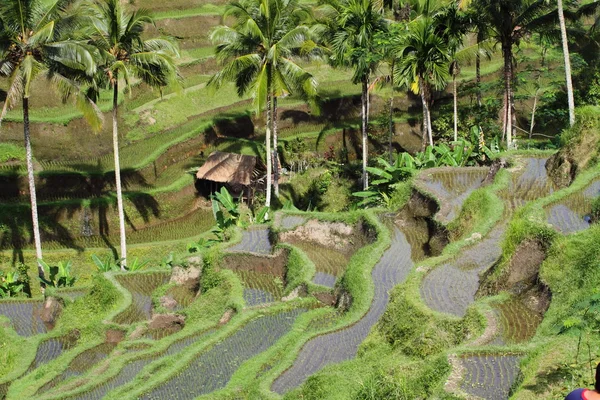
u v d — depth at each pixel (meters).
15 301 41.94
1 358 33.09
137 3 66.81
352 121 65.00
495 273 24.23
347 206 53.50
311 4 69.12
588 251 21.67
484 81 66.00
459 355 19.69
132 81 60.91
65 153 53.94
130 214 51.62
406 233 34.34
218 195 44.00
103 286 37.94
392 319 24.42
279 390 23.22
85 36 42.28
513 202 31.00
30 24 39.19
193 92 62.81
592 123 32.00
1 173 50.50
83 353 32.69
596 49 64.19
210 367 26.50
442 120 57.97
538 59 64.94
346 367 23.16
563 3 44.88
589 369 16.97
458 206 33.41
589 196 28.42
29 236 48.88
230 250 36.56
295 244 36.84
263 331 28.75
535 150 36.59
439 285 25.53
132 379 27.88
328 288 31.06
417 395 19.44
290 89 46.81
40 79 55.72
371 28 46.84
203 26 67.50
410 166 40.59
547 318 20.73
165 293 35.81
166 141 57.34
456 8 45.44
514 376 18.50
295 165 59.91
